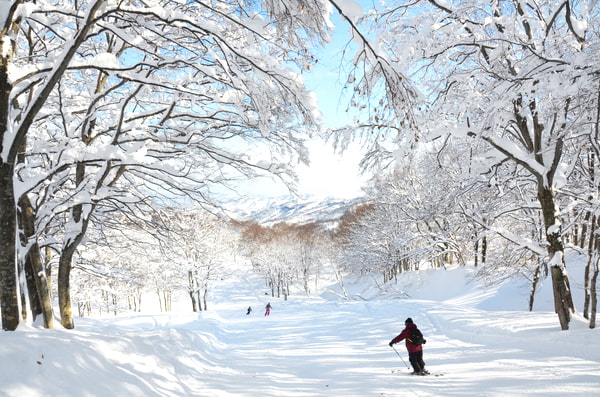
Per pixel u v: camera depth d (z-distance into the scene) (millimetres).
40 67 5465
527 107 8484
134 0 6953
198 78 8609
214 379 6777
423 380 6637
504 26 8898
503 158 11117
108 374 4715
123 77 6117
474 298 26344
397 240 35719
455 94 9828
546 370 6797
